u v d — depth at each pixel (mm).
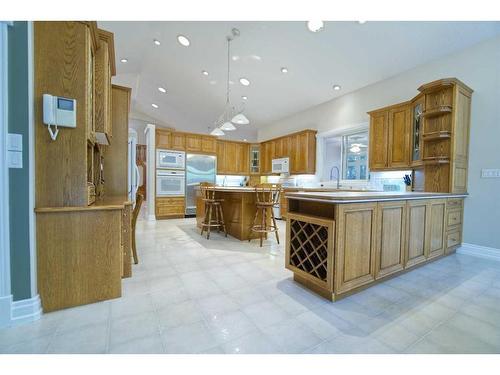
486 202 3084
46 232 1657
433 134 3127
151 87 6852
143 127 9609
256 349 1337
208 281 2266
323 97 5258
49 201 1707
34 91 1652
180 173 6223
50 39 1703
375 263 2111
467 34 3078
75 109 1733
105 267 1855
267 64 4605
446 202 2938
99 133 2359
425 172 3369
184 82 6035
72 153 1768
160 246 3508
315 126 5773
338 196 1869
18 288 1526
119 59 5152
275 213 6277
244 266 2688
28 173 1540
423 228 2619
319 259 2018
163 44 4789
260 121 7277
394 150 3889
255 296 1975
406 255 2420
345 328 1545
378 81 4352
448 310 1786
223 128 4527
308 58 4180
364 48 3658
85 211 1774
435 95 3199
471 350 1353
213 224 4367
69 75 1755
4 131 1460
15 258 1512
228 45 4297
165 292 2023
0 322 1468
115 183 3354
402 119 3783
